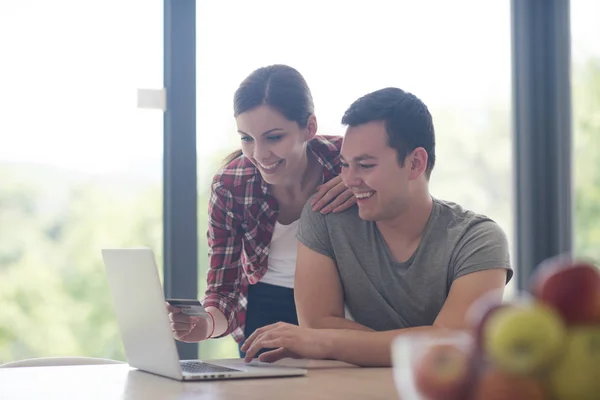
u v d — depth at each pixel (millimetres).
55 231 2584
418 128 1671
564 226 3139
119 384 1210
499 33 3061
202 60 2686
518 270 3111
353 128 1680
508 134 3092
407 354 665
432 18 2883
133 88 2625
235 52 2699
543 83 3119
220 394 1071
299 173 2133
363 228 1759
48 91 2551
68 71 2564
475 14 2967
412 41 2854
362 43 2775
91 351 2619
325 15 2742
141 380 1258
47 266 2580
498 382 574
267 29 2717
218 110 2693
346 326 1676
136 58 2631
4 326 2549
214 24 2689
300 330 1471
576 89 3160
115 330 2643
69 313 2598
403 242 1727
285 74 2043
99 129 2604
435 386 617
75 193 2592
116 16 2607
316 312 1735
